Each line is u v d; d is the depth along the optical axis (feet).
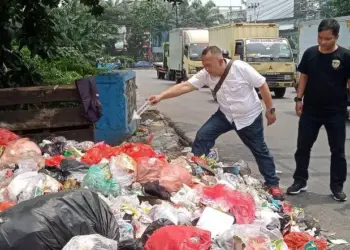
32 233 9.66
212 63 17.83
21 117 24.04
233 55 69.82
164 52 117.50
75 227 10.12
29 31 28.50
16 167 15.62
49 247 9.75
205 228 12.31
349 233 16.07
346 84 18.80
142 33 217.15
